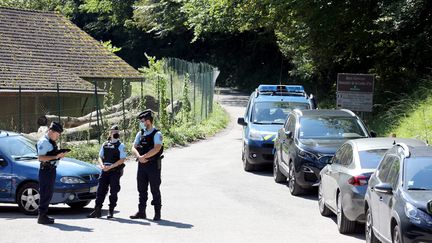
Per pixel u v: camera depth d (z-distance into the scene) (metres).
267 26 47.31
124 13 103.38
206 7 48.81
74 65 51.69
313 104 30.47
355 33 42.38
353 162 16.44
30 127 44.25
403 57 40.66
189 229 16.52
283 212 19.36
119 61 55.31
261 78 97.00
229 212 19.30
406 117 30.45
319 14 41.03
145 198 18.12
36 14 56.00
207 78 54.34
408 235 11.64
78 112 48.03
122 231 16.23
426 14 35.34
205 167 30.64
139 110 40.59
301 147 22.27
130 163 32.03
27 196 19.12
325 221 18.02
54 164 17.45
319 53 48.53
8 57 48.53
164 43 107.62
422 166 12.95
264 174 28.47
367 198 14.56
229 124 53.94
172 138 39.88
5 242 14.88
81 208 20.72
